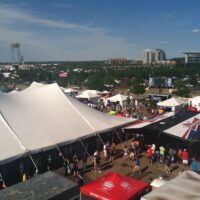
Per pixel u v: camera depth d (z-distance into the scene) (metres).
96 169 16.75
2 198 8.25
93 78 76.00
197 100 36.25
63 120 18.89
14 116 17.33
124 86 83.50
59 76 112.38
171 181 9.78
